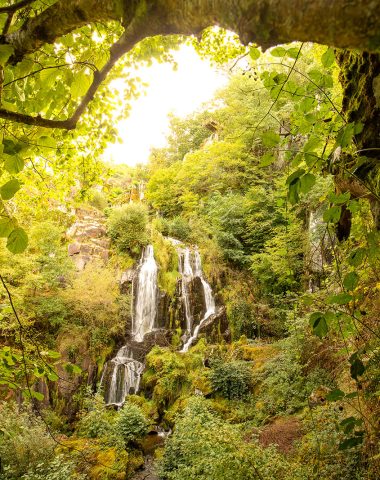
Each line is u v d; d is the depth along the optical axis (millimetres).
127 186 21484
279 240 9180
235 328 11445
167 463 6105
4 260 8578
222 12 625
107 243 13695
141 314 11891
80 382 9352
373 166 1340
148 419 7863
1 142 1180
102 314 10656
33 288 9922
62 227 11375
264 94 10844
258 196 12922
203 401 7285
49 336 9750
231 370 8359
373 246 1166
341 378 5055
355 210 1157
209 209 15664
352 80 1551
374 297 2221
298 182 977
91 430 7363
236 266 13852
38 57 1595
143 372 9734
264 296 12242
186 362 9594
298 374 6770
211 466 4090
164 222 15938
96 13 966
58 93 1594
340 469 3398
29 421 5961
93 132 3064
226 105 17594
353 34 482
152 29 866
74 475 5074
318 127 1402
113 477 5953
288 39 560
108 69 1247
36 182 3561
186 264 13438
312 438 4289
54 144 1535
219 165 15461
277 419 6137
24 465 5094
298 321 6852
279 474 3814
